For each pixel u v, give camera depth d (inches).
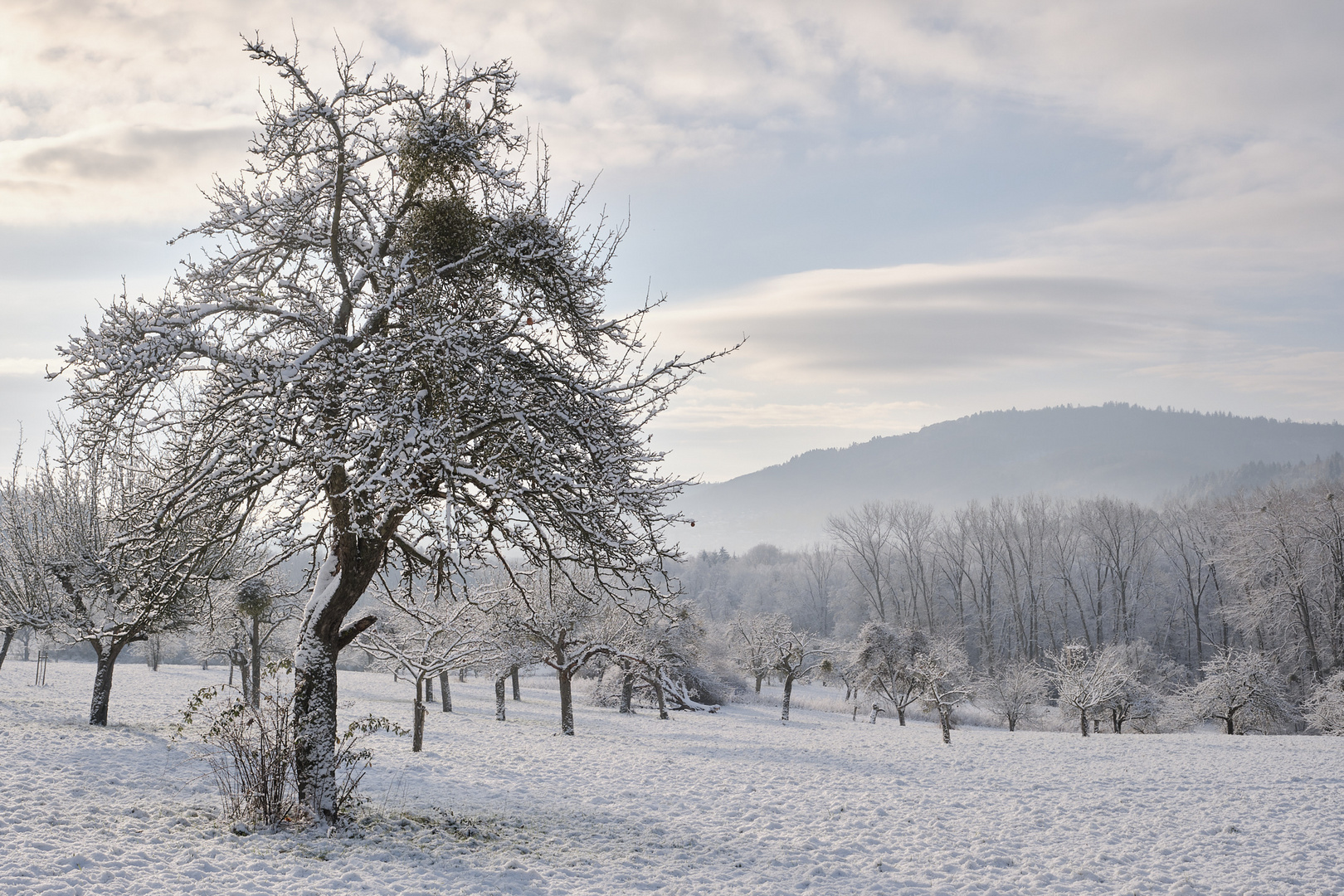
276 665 459.8
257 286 480.1
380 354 413.1
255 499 448.8
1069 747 1272.1
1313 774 903.7
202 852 377.4
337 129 432.8
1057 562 3412.9
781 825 587.2
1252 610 2288.4
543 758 930.7
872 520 3796.8
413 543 481.7
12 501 961.5
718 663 2524.6
